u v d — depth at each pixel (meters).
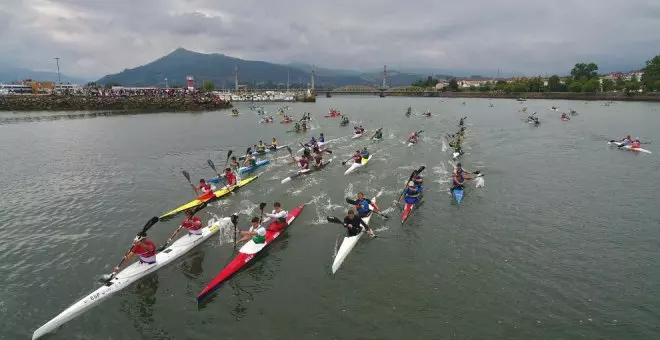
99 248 16.61
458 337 11.12
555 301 12.66
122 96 101.50
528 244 16.53
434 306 12.50
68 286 13.78
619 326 11.43
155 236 17.81
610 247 16.23
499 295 13.01
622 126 55.78
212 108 100.94
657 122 60.66
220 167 31.17
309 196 22.83
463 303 12.62
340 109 101.50
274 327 11.64
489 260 15.23
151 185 25.88
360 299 12.91
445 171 28.14
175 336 11.32
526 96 154.38
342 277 14.18
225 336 11.30
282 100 152.25
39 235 17.91
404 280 13.95
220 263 15.15
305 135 48.72
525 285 13.55
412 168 29.05
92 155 36.28
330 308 12.48
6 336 11.27
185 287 13.61
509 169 29.06
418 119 69.50
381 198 22.31
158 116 79.00
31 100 87.00
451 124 60.12
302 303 12.74
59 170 30.22
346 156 33.72
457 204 21.11
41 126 59.72
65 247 16.70
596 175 27.36
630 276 14.02
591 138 44.41
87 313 12.24
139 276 13.96
